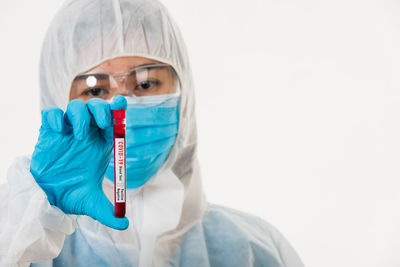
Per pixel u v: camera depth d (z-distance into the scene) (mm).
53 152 771
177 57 1227
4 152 1714
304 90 1929
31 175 790
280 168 1960
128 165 1130
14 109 1716
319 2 1893
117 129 745
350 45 1927
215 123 1905
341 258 2006
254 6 1860
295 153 1957
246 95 1903
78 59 1112
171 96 1190
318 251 2002
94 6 1146
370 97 1962
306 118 1943
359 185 2000
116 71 1131
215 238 1316
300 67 1917
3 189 842
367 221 2021
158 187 1232
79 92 1140
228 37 1863
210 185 1928
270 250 1350
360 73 1947
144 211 1204
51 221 773
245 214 1483
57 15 1208
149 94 1158
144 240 1187
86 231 1155
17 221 757
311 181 1980
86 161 790
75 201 787
